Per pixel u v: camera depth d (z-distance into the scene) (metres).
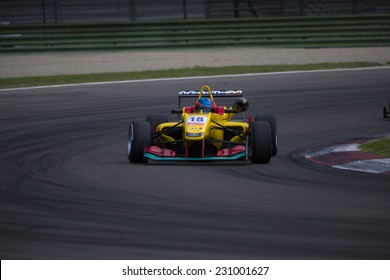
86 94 78.50
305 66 95.88
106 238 25.58
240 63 99.75
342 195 32.69
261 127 41.59
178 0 136.62
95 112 67.06
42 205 31.25
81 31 111.56
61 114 66.44
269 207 30.33
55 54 113.38
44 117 65.00
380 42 112.12
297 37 112.12
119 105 70.88
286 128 57.53
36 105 72.19
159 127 44.34
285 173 38.59
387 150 43.25
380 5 127.38
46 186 35.72
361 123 59.22
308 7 126.75
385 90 77.75
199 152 42.28
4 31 111.88
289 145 49.91
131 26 112.31
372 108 67.25
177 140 41.44
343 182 35.78
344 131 55.47
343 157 42.72
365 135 53.12
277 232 26.12
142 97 75.50
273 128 45.12
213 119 42.69
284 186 34.97
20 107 71.12
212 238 25.38
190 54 109.12
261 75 89.56
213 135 42.81
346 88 79.38
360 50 109.75
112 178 37.56
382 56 103.56
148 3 133.88
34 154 47.16
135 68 97.06
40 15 134.38
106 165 42.09
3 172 40.31
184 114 43.06
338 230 26.38
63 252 23.86
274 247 24.17
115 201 31.84
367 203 30.98
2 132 57.78
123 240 25.27
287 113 65.00
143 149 41.91
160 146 44.81
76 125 60.38
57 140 53.34
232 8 127.06
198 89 79.44
